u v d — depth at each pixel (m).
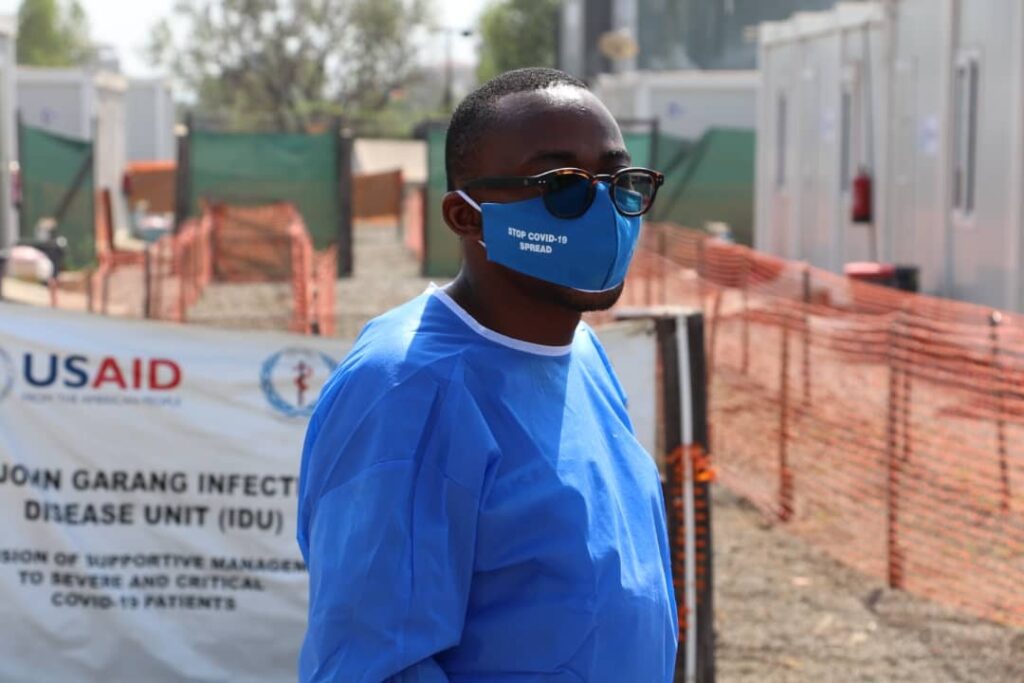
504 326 2.35
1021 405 7.32
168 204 40.28
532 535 2.22
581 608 2.22
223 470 5.40
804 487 8.59
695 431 5.04
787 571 7.44
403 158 54.62
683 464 5.04
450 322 2.33
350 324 15.00
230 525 5.42
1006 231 13.98
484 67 69.12
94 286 20.48
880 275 15.97
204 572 5.42
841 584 7.18
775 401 9.66
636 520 2.42
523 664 2.21
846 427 8.62
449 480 2.19
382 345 2.29
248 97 74.19
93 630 5.40
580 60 51.41
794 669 6.03
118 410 5.37
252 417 5.40
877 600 6.94
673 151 26.06
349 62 73.94
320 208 25.05
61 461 5.36
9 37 24.55
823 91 20.88
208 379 5.38
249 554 5.43
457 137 2.37
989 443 8.21
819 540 7.84
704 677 5.07
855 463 8.44
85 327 5.35
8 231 24.52
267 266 23.45
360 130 72.44
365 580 2.14
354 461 2.21
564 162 2.29
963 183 15.30
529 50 66.25
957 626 6.55
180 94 74.56
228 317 16.86
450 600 2.16
